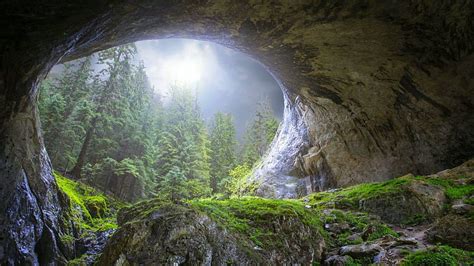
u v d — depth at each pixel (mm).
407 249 5172
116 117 21312
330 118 13938
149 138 22578
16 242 8039
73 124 18453
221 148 30969
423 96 10477
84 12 7430
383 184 8695
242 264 4594
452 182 7965
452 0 8320
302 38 10500
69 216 10773
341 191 9773
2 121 7641
